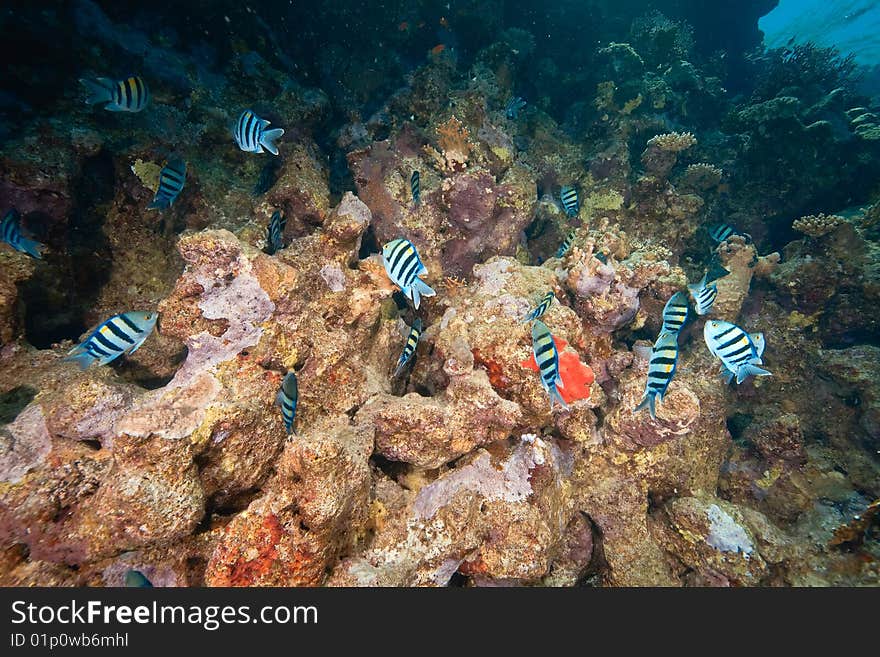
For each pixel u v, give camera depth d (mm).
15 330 3715
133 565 2807
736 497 5383
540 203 8406
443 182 6004
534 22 14055
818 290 7000
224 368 3367
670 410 3928
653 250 6215
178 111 6438
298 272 3682
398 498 3658
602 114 10156
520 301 4422
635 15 16250
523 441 3779
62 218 4668
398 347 5062
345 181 7949
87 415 3004
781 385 6848
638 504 4215
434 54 9172
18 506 2697
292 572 2672
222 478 3010
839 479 5551
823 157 9289
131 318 2803
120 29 6480
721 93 13469
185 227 5973
